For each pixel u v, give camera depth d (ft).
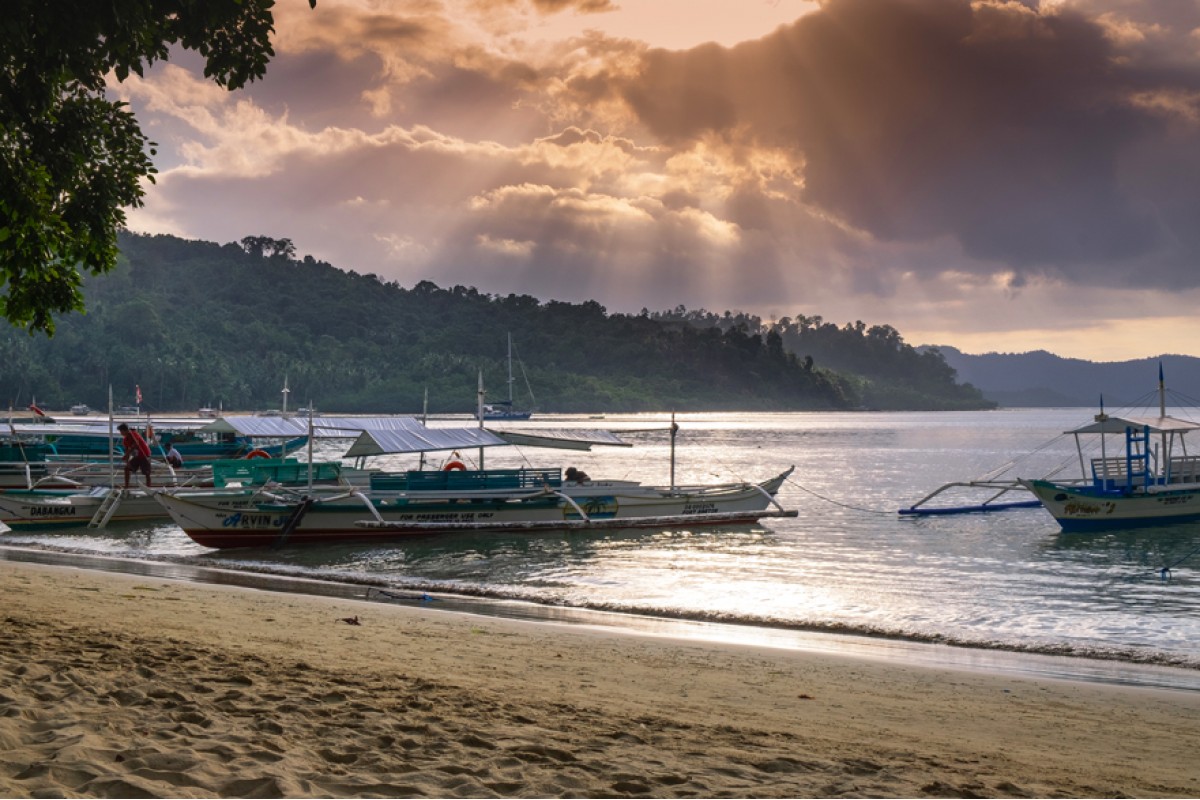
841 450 306.35
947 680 39.63
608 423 622.13
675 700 30.96
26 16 28.96
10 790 14.97
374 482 99.19
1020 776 23.34
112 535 98.73
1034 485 106.63
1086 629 56.59
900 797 19.77
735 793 18.86
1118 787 23.26
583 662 37.65
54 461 138.92
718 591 69.10
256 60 32.73
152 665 26.32
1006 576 76.95
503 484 103.81
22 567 61.82
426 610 53.57
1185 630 56.18
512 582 73.05
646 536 101.30
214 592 55.16
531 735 22.38
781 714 30.17
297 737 20.06
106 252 38.60
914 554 89.40
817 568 80.84
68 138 36.06
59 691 21.67
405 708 23.94
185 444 159.53
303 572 75.25
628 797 18.15
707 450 303.89
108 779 15.87
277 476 113.29
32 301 37.17
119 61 31.91
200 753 18.02
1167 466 113.39
